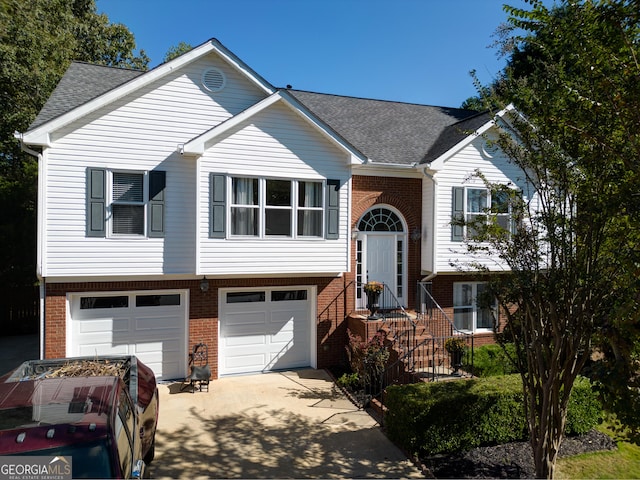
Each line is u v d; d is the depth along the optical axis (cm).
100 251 982
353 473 664
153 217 1027
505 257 622
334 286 1228
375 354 957
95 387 515
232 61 1095
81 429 413
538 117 586
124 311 1054
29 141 909
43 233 939
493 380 823
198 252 1023
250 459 705
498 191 707
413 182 1316
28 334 1675
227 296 1144
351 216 1244
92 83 1144
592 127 524
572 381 584
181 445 750
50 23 1942
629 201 466
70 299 1004
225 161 1048
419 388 775
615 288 519
